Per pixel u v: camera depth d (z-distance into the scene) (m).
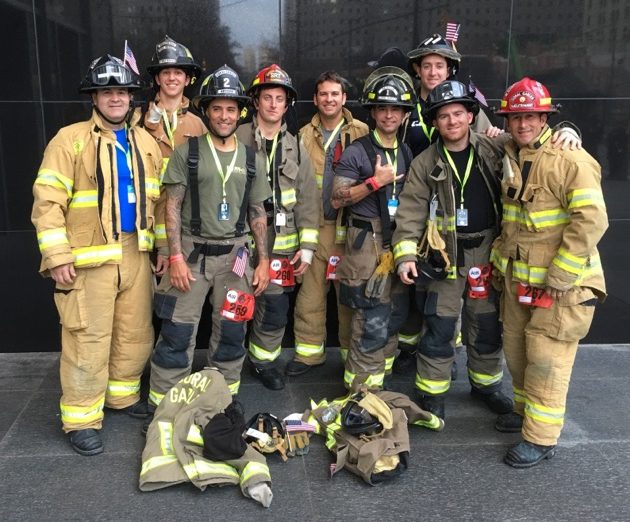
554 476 2.99
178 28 4.05
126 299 3.31
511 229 3.12
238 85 3.10
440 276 3.30
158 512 2.69
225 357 3.46
